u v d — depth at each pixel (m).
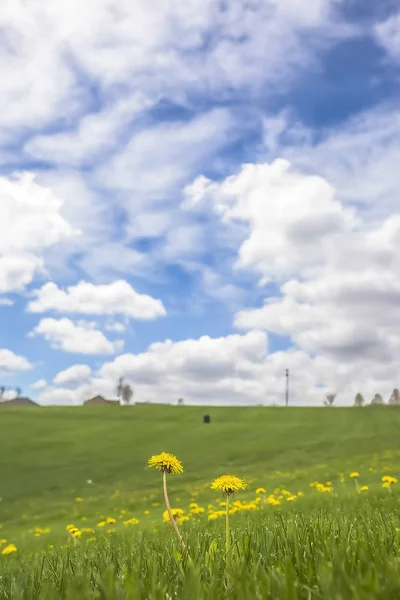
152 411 91.69
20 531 23.95
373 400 124.56
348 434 59.44
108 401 178.00
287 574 1.48
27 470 46.94
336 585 1.34
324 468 36.34
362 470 30.45
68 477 44.03
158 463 2.78
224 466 45.62
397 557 1.79
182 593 1.61
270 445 54.88
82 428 69.94
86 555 3.34
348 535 2.78
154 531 6.79
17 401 181.88
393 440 52.56
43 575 2.46
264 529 3.50
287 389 128.12
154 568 2.03
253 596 1.45
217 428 69.19
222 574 1.96
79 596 1.59
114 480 42.22
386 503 7.46
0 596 1.87
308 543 2.43
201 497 30.02
